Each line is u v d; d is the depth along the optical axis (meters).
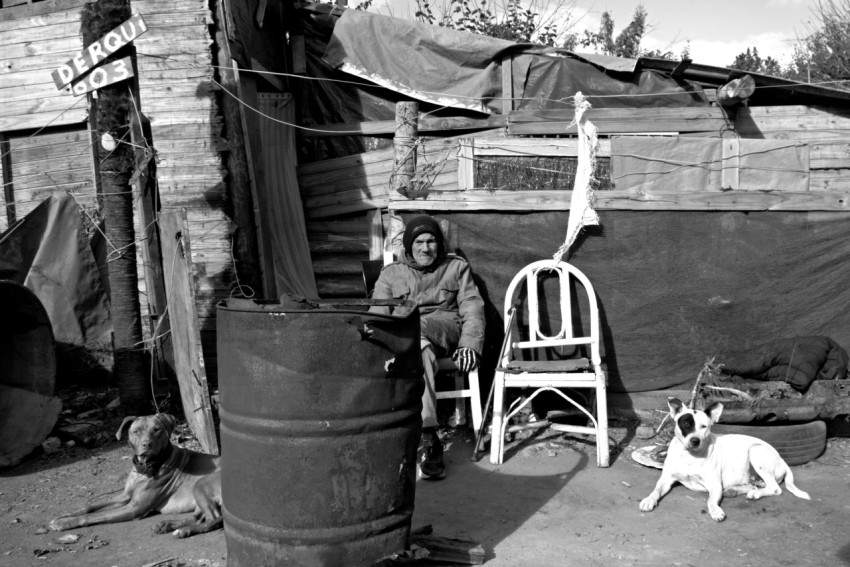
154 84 6.41
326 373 2.64
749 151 5.82
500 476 4.31
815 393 4.61
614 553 3.30
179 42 6.38
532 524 3.62
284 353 2.64
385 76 7.75
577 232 5.07
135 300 5.50
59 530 3.60
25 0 7.12
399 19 7.70
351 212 7.69
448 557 3.18
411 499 2.93
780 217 5.21
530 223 5.25
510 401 5.16
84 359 6.34
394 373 2.79
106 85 5.29
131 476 3.84
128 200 5.46
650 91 7.39
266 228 7.17
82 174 7.13
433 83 7.67
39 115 7.12
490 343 5.27
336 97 8.09
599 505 3.86
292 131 7.72
